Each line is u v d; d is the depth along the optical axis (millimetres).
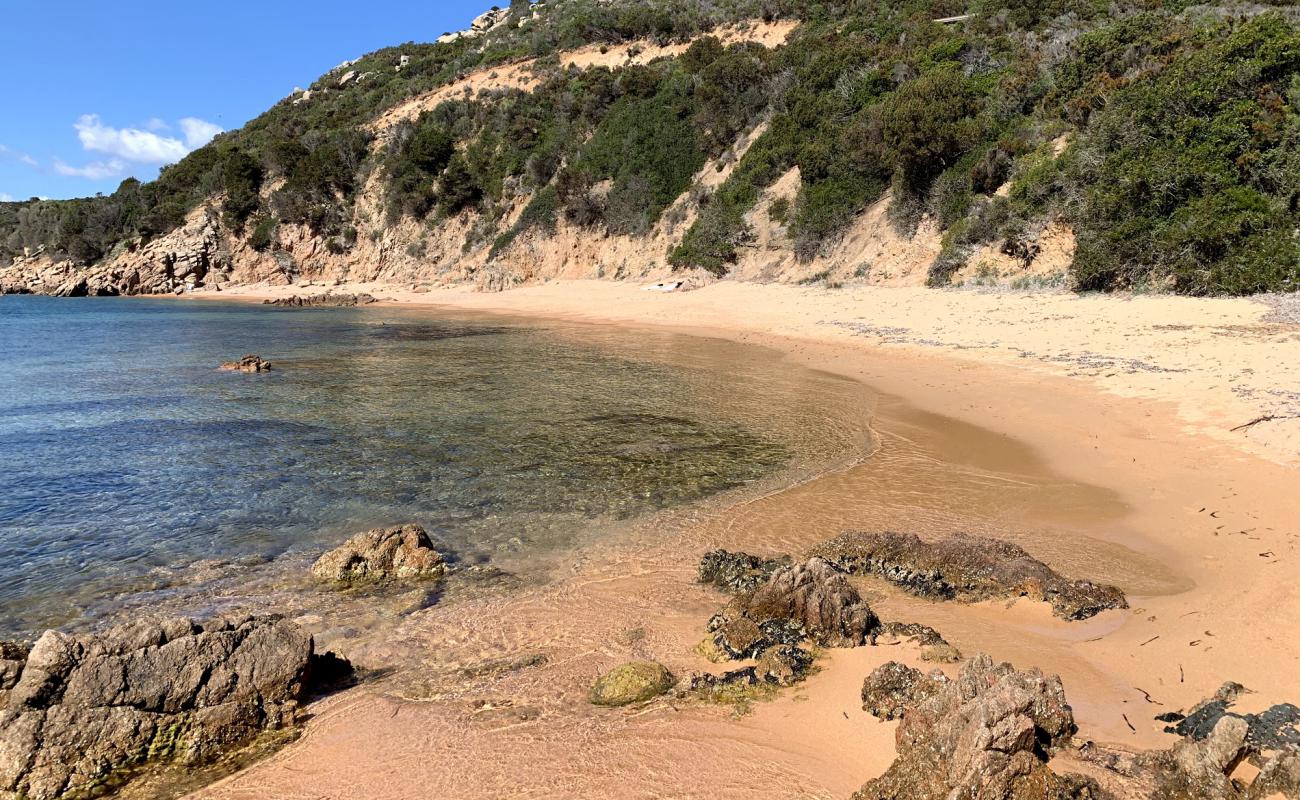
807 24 52750
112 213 65812
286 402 15422
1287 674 4637
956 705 4105
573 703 4938
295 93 83500
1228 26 24812
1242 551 6898
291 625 5297
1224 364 13922
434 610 6465
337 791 4156
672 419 13617
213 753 4602
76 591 6809
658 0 70500
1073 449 10773
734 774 4086
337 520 8664
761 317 28156
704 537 8055
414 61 77062
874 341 21516
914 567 6965
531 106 55219
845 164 34656
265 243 59219
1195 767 3680
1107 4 35594
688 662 5461
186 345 26000
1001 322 20812
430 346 25094
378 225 56906
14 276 63719
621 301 36438
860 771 4059
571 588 6863
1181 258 20094
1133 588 6438
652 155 45375
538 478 10180
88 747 4430
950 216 28719
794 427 12914
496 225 50469
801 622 5707
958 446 11375
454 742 4539
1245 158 19859
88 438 12352
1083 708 4512
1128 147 22219
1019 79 29703
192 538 8117
